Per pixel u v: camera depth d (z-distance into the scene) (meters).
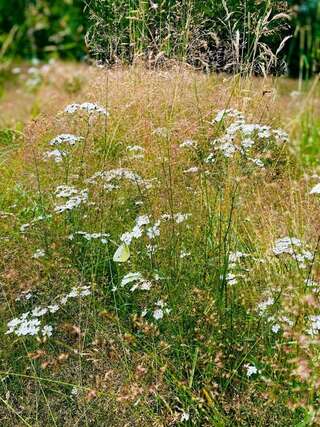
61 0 8.62
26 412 2.68
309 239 3.03
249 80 3.38
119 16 3.56
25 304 3.01
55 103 4.29
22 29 8.81
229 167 3.15
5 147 3.96
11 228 3.30
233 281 2.71
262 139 3.51
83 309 2.94
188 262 2.96
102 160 3.40
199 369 2.69
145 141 3.42
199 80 3.52
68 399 2.70
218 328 2.70
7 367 2.84
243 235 3.21
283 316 2.64
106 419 2.58
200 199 3.19
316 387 2.38
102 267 3.16
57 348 2.88
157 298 2.86
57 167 3.51
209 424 2.50
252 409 2.47
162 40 3.45
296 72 7.41
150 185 3.19
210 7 3.48
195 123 3.32
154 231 2.86
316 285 2.65
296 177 3.90
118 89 3.59
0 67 8.23
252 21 3.46
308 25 6.71
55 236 3.21
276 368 2.49
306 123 5.25
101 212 3.16
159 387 2.59
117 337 2.81
